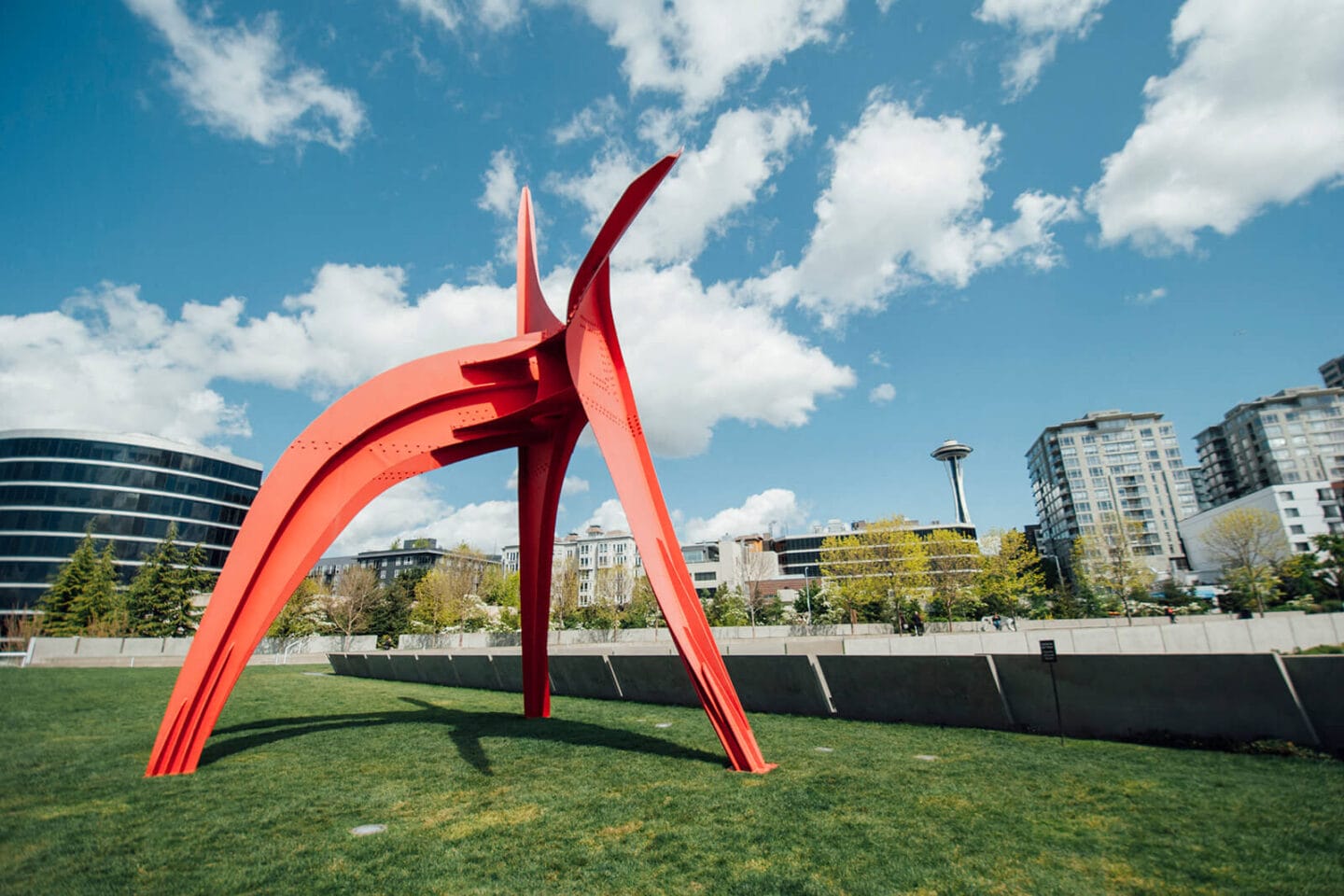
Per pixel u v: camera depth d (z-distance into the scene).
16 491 75.44
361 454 11.22
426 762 9.95
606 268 11.02
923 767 9.13
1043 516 136.75
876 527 58.09
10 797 8.15
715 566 99.31
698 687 9.56
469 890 5.39
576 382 10.43
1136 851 5.86
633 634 50.03
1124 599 55.28
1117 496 111.62
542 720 13.96
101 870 5.85
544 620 14.22
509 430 13.07
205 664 9.58
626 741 11.40
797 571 111.50
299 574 10.43
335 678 26.44
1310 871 5.31
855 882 5.38
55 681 21.50
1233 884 5.14
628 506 10.15
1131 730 10.62
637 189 9.09
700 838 6.49
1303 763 8.62
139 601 50.72
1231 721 9.74
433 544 121.75
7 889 5.46
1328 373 122.25
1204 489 132.50
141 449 81.94
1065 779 8.31
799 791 8.02
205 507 86.06
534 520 13.99
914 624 51.72
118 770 9.48
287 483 10.30
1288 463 103.50
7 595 72.50
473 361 11.91
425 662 23.75
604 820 7.11
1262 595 46.69
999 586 58.97
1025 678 11.66
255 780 8.91
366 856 6.16
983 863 5.68
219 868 5.89
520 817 7.29
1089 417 115.62
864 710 13.52
